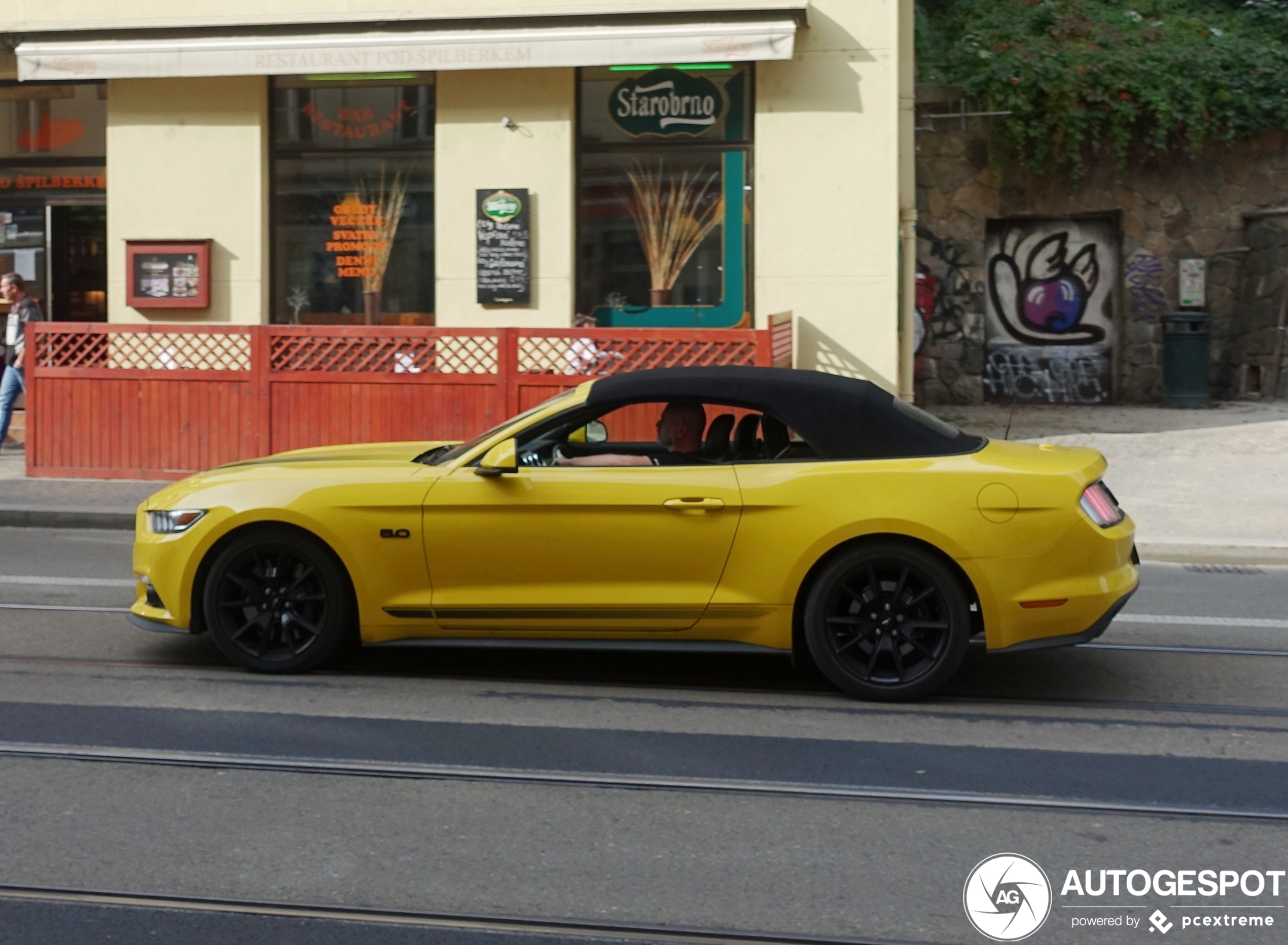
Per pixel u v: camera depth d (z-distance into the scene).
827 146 13.67
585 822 4.61
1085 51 17.66
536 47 13.37
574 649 7.09
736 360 12.23
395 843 4.41
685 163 14.02
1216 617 8.14
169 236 14.49
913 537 5.97
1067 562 5.95
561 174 14.02
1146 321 18.00
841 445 6.18
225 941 3.72
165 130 14.44
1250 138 17.70
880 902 3.99
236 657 6.48
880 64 13.57
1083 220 18.14
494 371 12.52
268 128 14.44
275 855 4.30
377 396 12.65
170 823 4.57
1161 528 10.76
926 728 5.73
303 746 5.41
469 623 6.28
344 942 3.72
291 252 14.59
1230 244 17.86
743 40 13.10
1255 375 17.67
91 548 10.47
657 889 4.07
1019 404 18.25
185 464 12.89
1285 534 10.48
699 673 6.68
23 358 14.07
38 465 13.07
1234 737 5.66
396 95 14.34
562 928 3.81
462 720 5.80
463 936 3.76
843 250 13.70
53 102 15.22
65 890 4.04
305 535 6.38
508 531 6.20
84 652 6.98
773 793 4.91
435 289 14.35
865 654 6.15
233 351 12.78
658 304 14.12
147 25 14.01
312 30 13.85
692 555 6.12
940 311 18.14
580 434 6.46
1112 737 5.64
